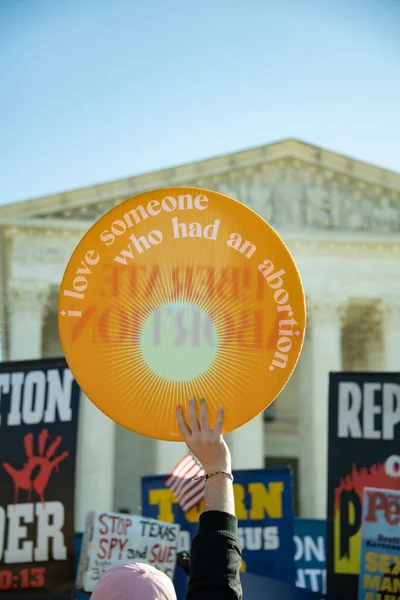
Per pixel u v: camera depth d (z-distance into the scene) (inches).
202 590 137.5
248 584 409.7
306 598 410.6
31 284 1893.5
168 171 1945.1
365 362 2171.5
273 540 478.0
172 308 188.2
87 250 189.9
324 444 1881.2
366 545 412.8
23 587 422.6
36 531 427.8
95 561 434.0
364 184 2011.6
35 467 435.2
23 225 1904.5
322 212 1995.6
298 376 2110.0
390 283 1974.7
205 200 190.9
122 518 442.3
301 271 1969.7
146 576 141.5
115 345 186.9
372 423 434.6
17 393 443.8
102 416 1846.7
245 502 483.5
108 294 188.4
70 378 442.9
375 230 1993.1
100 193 1932.8
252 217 189.3
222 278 188.2
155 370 185.9
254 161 1967.3
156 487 506.6
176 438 183.5
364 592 409.4
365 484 429.4
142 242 190.4
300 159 1993.1
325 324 1953.7
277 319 186.2
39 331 1886.1
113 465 1872.5
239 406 184.4
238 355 185.6
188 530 497.0
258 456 1847.9
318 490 1849.2
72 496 430.6
